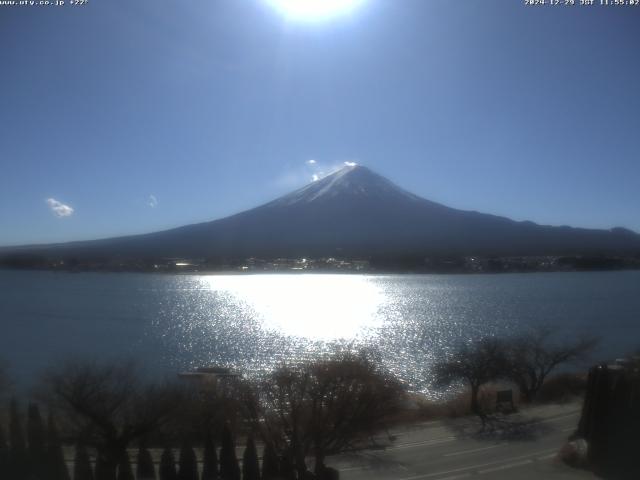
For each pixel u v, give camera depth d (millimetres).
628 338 62062
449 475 20672
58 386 23094
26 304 109375
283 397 22797
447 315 94500
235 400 23594
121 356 51500
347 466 22125
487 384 38500
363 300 125938
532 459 22562
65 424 21734
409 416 29828
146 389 28594
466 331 73750
